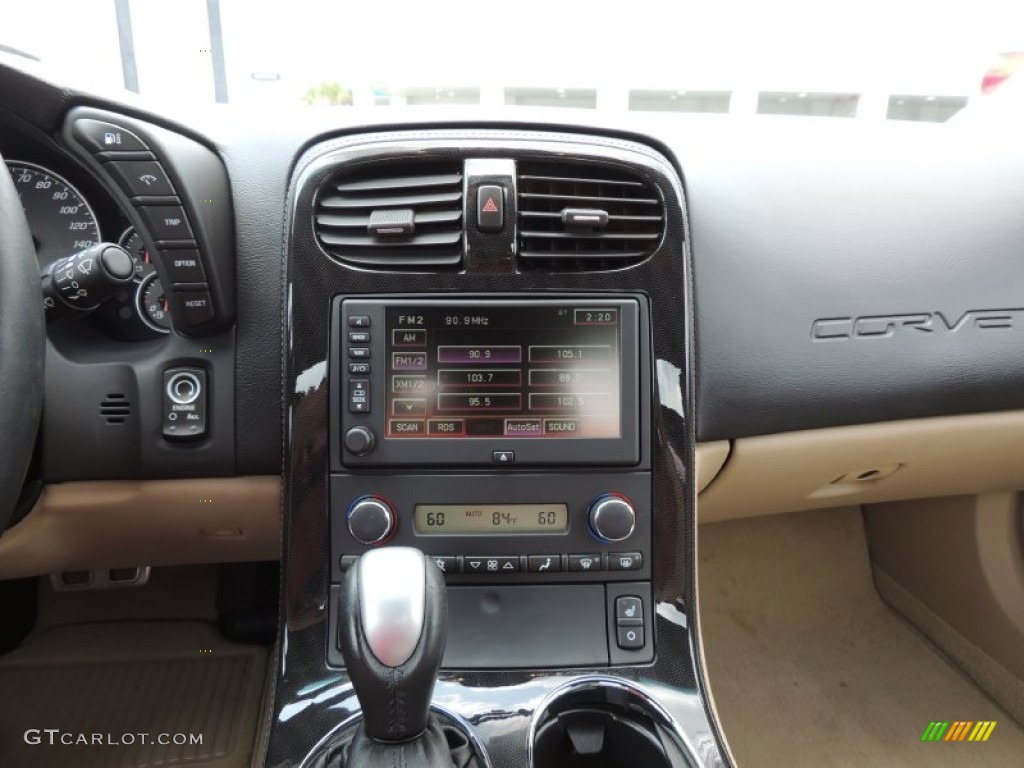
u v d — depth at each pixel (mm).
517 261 855
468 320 855
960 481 1215
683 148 1032
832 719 1412
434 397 854
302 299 853
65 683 1389
